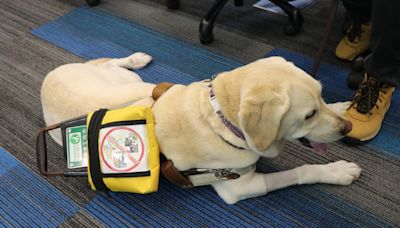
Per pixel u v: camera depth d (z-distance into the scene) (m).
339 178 1.42
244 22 2.38
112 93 1.47
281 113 1.04
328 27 1.70
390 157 1.52
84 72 1.63
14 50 2.42
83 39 2.44
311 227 1.35
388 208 1.36
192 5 2.61
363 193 1.42
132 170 1.23
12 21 2.69
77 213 1.50
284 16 2.39
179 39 2.33
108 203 1.51
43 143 1.36
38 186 1.61
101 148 1.23
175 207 1.47
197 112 1.21
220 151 1.22
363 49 1.91
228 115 1.16
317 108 1.14
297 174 1.41
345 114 1.61
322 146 1.34
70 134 1.30
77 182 1.61
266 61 1.20
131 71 2.01
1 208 1.55
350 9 1.79
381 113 1.60
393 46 1.35
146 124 1.25
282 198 1.44
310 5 2.43
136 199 1.52
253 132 1.08
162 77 2.07
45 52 2.37
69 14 2.69
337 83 1.87
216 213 1.43
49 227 1.46
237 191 1.37
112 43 2.38
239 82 1.15
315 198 1.43
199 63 2.13
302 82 1.10
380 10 1.30
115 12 2.65
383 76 1.45
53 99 1.52
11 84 2.16
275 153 1.26
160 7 2.64
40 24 2.62
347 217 1.36
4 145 1.81
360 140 1.55
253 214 1.41
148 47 2.31
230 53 2.17
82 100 1.46
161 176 1.58
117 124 1.24
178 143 1.26
